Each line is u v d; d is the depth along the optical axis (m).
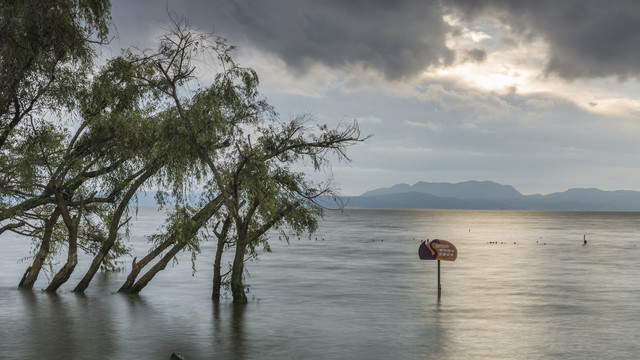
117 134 24.14
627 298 29.44
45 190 25.48
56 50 20.97
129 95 24.20
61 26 20.25
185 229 24.44
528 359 16.39
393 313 24.44
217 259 27.27
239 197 23.34
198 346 17.80
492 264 49.53
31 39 20.09
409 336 19.55
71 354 16.52
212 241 72.62
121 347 17.50
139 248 60.16
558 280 37.78
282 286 34.06
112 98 24.16
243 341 18.61
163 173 23.86
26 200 25.50
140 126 24.41
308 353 16.98
